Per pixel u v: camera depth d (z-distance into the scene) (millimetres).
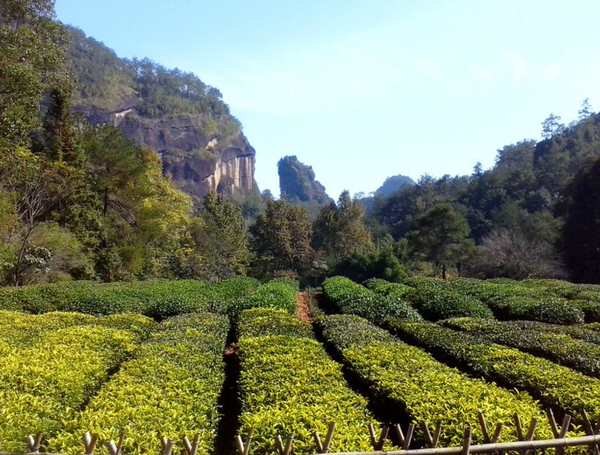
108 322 11211
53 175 23328
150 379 6383
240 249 46688
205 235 42250
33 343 8500
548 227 40594
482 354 8484
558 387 6484
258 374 6781
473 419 4949
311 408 5242
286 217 54688
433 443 3811
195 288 22078
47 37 19312
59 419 5098
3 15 18547
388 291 21000
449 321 12570
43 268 22312
